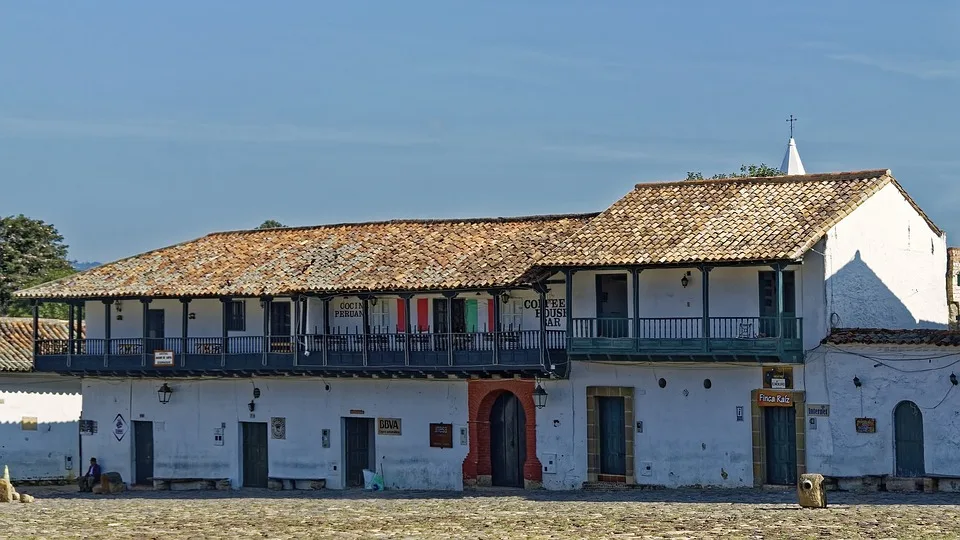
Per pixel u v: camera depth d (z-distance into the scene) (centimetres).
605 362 5975
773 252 5472
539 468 6141
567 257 5912
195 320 6894
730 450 5741
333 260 6738
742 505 5056
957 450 5256
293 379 6681
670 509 4978
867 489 5400
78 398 7619
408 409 6438
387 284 6306
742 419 5722
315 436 6625
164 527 4722
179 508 5616
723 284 5775
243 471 6831
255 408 6769
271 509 5453
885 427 5419
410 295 6359
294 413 6681
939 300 6400
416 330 6431
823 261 5600
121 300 7044
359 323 6569
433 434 6369
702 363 5788
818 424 5562
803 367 5600
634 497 5616
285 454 6694
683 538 4072
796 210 5800
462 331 6344
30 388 7444
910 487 5316
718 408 5772
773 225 5709
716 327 5750
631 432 5934
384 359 6319
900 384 5391
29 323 7912
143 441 7056
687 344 5691
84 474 7119
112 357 6931
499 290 6131
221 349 6694
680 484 5834
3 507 5747
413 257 6562
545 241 6400
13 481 7325
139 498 6425
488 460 6281
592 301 6019
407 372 6281
